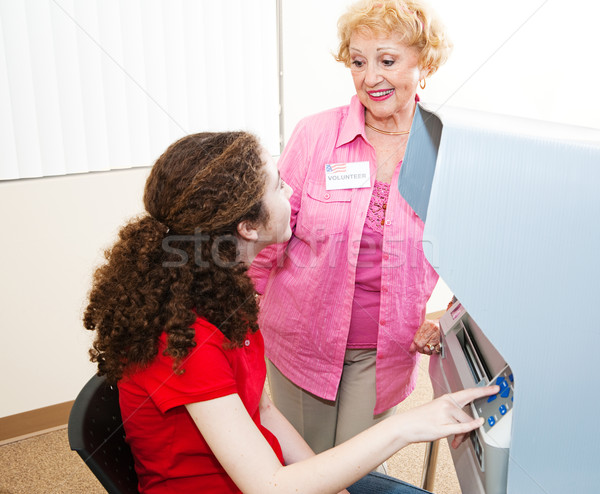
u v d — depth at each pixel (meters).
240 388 0.94
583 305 0.69
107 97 2.01
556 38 2.68
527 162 0.67
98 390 0.92
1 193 1.88
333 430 1.55
